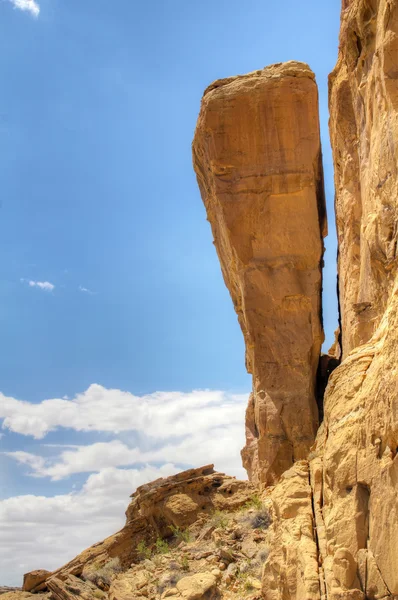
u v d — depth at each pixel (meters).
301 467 14.13
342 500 11.30
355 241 19.02
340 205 20.75
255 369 21.73
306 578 11.13
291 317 21.64
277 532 12.84
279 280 21.70
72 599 17.70
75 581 18.67
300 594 11.40
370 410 11.10
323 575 11.11
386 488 10.42
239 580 14.71
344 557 10.73
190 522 19.42
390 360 10.64
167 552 17.98
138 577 16.61
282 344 21.56
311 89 21.75
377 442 10.79
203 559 16.30
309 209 21.77
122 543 20.14
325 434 13.68
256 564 15.09
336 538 11.09
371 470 10.84
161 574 16.27
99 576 18.67
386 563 10.23
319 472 13.19
